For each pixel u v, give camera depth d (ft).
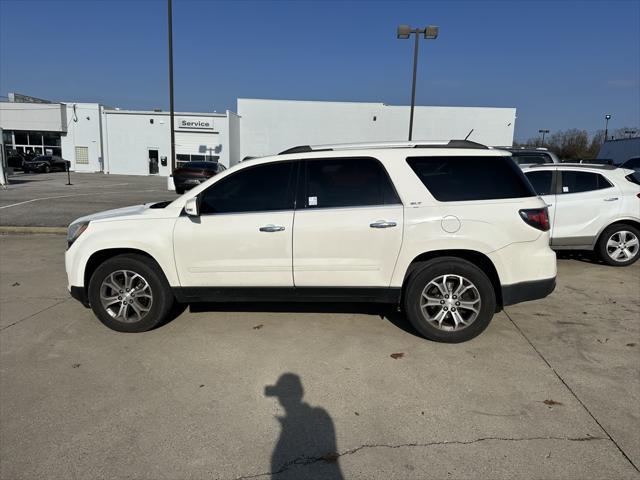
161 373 12.04
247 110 135.33
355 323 15.49
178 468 8.39
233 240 13.78
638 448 8.90
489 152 13.83
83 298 14.67
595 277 21.57
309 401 10.66
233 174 14.15
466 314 13.80
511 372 12.00
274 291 14.03
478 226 13.15
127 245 14.11
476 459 8.61
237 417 10.02
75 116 139.23
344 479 8.11
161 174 139.23
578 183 23.50
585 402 10.54
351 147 14.23
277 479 8.12
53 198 54.19
